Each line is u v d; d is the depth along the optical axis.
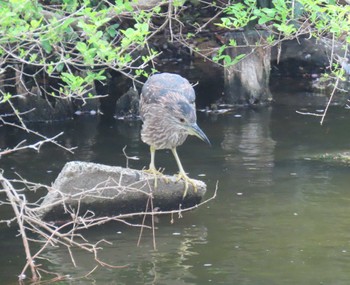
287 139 15.63
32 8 11.01
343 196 12.06
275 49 22.28
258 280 9.17
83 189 11.17
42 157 14.65
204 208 11.72
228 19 12.16
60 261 9.91
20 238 10.76
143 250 10.20
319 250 10.07
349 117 17.50
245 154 14.53
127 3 11.01
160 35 23.17
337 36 12.02
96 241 10.59
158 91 11.63
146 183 11.46
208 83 21.00
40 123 17.94
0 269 9.67
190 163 13.96
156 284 9.11
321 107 18.62
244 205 11.77
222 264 9.67
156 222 11.30
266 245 10.27
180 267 9.61
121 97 18.34
